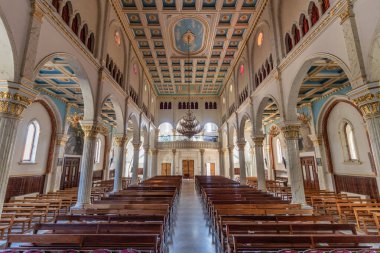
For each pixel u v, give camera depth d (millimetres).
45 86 12109
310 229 4383
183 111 25672
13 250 3385
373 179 10320
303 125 16047
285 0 9320
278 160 20453
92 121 8578
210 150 28109
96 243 3650
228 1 11203
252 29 12883
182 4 11266
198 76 20781
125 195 9102
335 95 12062
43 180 13328
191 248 5406
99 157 21125
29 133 12422
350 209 7691
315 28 6648
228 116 20500
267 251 3736
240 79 16469
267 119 20359
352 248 3600
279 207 6594
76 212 5996
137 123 16438
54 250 3332
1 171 4336
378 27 4535
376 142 4543
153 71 19547
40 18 5316
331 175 13078
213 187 12242
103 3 9719
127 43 13414
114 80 10766
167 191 10297
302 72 7875
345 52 5508
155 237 3598
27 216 7125
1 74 4586
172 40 14680
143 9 11484
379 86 4574
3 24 4309
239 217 5215
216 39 14250
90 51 8828
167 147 24984
